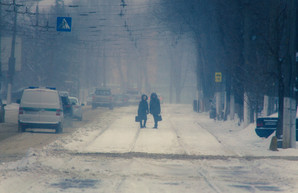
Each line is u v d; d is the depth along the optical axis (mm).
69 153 64812
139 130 108438
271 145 74250
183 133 102375
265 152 71750
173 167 53969
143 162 57250
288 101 77188
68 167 51562
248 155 67875
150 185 41500
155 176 47156
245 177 47594
